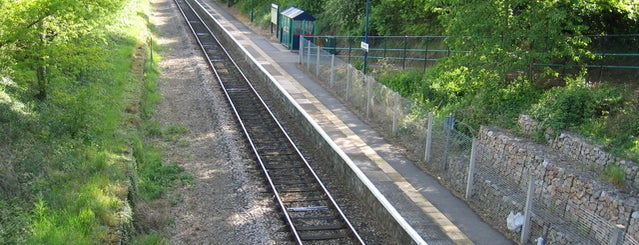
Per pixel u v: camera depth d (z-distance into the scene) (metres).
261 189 17.77
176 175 18.70
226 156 20.52
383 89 23.12
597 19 21.77
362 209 16.92
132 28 39.94
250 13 61.28
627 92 17.62
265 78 31.92
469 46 21.20
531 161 15.30
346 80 27.62
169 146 21.66
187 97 28.84
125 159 17.25
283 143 22.45
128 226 13.66
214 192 17.66
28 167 14.83
